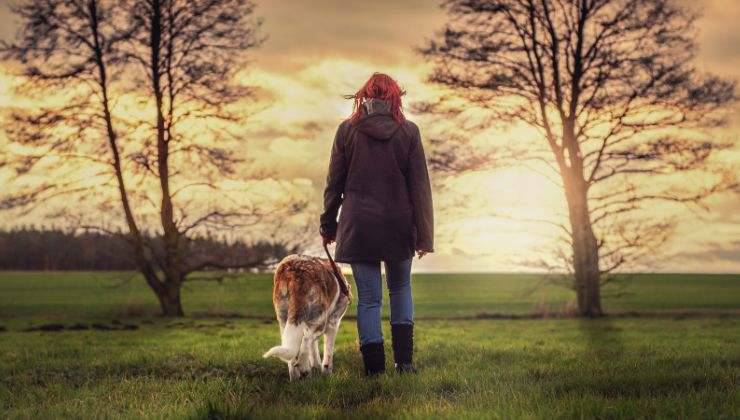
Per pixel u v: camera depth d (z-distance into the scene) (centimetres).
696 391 553
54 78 2716
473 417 445
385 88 648
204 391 586
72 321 2562
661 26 2738
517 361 835
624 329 1978
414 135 646
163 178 2797
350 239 634
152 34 2772
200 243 2886
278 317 641
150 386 632
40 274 6166
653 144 2731
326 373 690
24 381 718
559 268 2788
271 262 2844
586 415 447
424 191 641
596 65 2805
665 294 4916
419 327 2083
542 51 2859
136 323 2355
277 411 472
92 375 758
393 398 540
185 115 2802
